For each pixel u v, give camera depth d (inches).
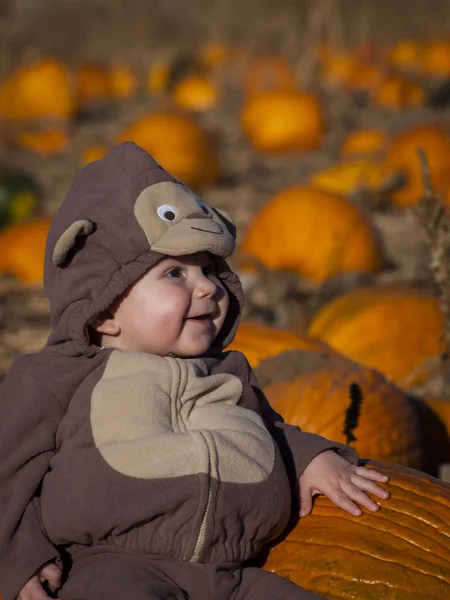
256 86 993.5
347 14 1374.3
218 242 177.9
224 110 938.7
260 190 635.5
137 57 1262.3
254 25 1412.4
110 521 167.9
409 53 1087.6
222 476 170.7
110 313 179.8
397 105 927.7
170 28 1455.5
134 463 168.6
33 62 1205.7
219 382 179.9
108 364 175.5
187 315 178.4
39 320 396.8
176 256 178.4
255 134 744.3
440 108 935.0
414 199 568.1
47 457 174.2
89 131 820.6
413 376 318.0
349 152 705.0
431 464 288.5
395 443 245.4
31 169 703.7
